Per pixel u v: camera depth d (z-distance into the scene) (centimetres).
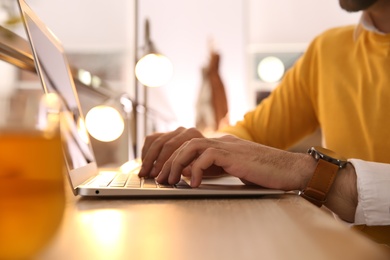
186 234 29
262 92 511
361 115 109
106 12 518
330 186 63
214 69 505
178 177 61
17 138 21
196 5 511
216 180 71
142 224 33
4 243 20
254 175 62
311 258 23
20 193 21
